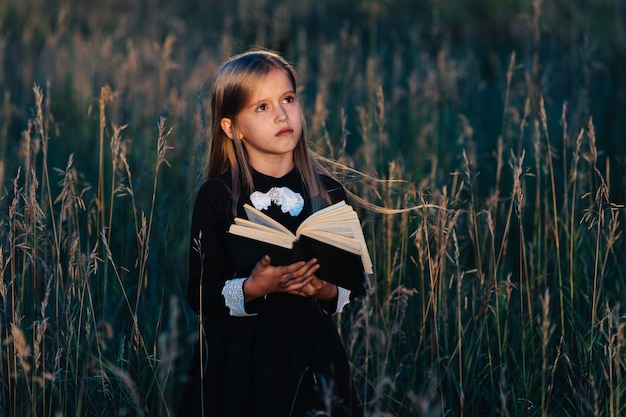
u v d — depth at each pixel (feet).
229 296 7.95
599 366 10.16
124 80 19.17
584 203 13.35
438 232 10.03
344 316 11.51
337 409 8.34
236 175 8.59
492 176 16.33
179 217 14.24
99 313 11.60
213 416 8.38
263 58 8.42
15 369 9.38
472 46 27.48
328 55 21.38
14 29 29.07
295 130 8.41
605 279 12.00
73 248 9.79
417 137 17.69
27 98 20.95
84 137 19.03
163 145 10.28
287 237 7.54
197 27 30.12
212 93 8.71
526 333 10.70
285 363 8.30
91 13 30.96
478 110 19.70
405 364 10.94
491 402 10.33
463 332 10.45
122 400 10.02
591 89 17.79
